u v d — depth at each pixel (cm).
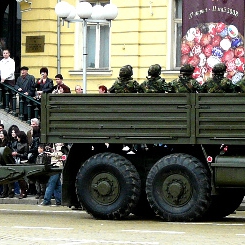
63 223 2434
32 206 3056
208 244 1995
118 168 2531
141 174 2580
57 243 1989
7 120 3500
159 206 2503
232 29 3531
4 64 3544
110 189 2538
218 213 2625
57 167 2736
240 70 3534
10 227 2317
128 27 3806
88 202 2555
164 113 2531
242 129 2477
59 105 2606
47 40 3878
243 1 3528
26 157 3241
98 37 3894
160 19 3769
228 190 2531
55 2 3881
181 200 2486
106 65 3897
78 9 3186
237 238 2109
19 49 4006
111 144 2617
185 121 2516
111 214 2533
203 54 3562
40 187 3180
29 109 3469
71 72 3881
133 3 3797
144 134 2542
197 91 2558
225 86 2517
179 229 2295
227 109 2486
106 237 2114
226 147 2514
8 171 2716
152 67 2584
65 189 2619
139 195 2538
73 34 3884
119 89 2603
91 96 2583
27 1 3894
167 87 2573
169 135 2527
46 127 2616
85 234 2172
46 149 3125
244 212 2883
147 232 2220
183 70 2569
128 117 2553
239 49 3531
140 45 3797
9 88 3519
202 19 3553
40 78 3541
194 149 2555
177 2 3772
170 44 3762
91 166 2553
